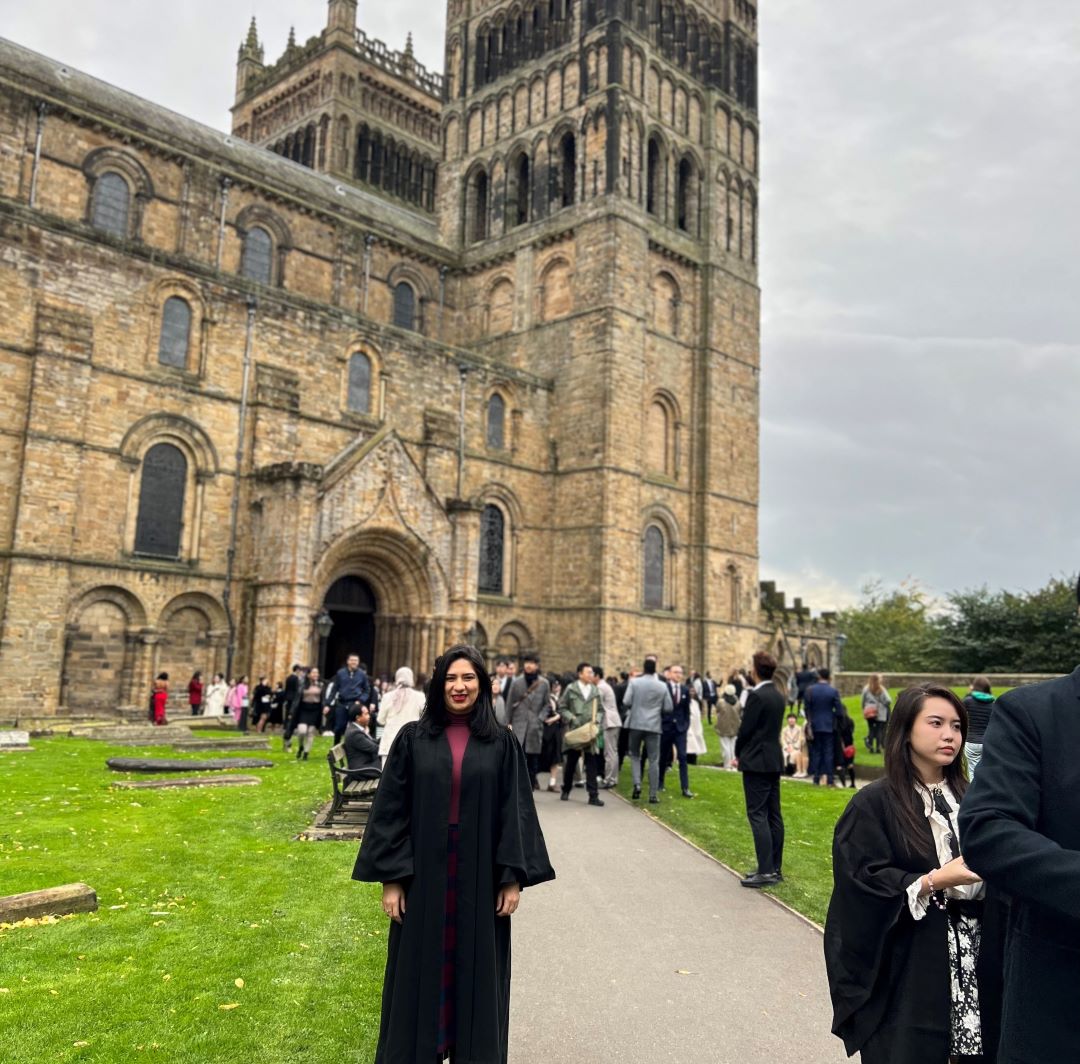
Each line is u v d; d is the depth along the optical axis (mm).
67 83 50000
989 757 4082
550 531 56188
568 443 56219
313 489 40188
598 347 55531
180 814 16422
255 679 39031
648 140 61531
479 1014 5789
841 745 22922
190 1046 7164
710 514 60344
